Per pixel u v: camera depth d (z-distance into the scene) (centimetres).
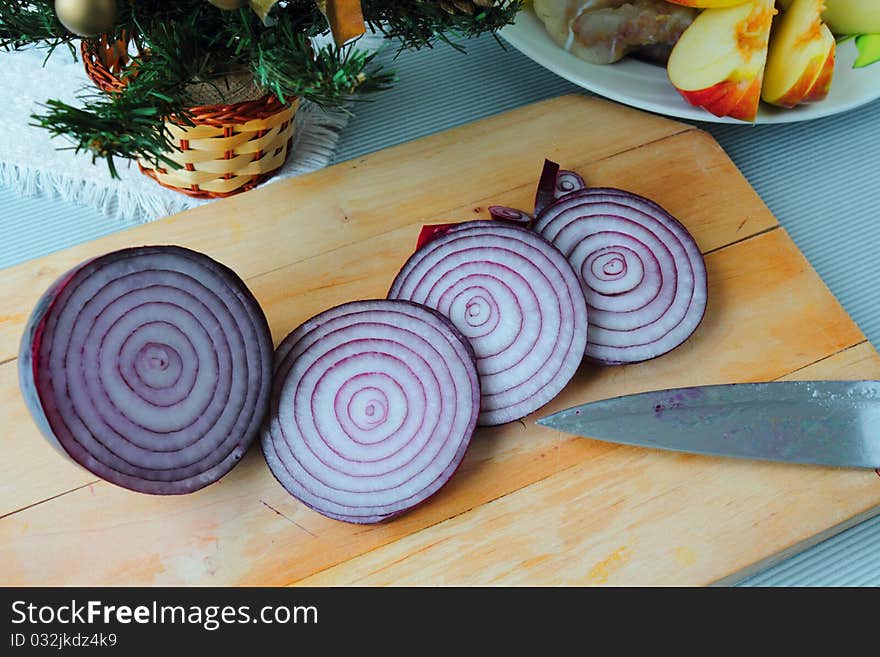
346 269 94
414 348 83
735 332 91
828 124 116
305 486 80
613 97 106
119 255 76
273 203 97
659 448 83
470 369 83
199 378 79
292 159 107
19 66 112
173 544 79
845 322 92
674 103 106
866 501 82
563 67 108
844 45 112
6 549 78
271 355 82
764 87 106
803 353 90
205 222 96
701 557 79
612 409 84
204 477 78
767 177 111
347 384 83
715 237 97
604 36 106
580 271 91
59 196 106
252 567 78
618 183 101
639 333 89
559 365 85
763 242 97
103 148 72
